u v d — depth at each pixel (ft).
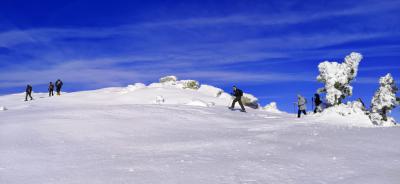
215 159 33.47
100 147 40.37
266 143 41.65
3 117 63.67
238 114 79.05
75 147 40.14
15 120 57.77
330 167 30.25
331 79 79.97
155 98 120.98
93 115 62.64
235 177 27.14
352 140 42.86
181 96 124.88
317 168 29.94
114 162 32.55
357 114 72.28
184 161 32.68
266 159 33.12
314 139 43.93
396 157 33.81
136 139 45.91
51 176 27.89
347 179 26.61
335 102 79.92
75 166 31.12
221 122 65.31
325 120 69.46
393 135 46.03
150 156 35.29
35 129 49.78
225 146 40.22
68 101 118.73
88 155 35.88
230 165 30.83
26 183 26.07
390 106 88.07
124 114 65.57
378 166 30.45
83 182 26.20
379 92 88.89
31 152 36.91
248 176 27.43
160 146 40.88
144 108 74.23
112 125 54.60
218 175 27.73
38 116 61.52
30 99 130.72
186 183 25.76
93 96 127.24
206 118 68.13
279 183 25.73
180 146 40.70
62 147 39.96
